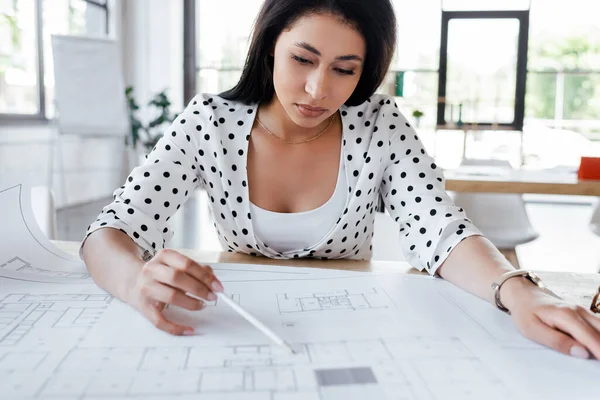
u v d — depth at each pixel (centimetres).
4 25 394
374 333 52
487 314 58
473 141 560
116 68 420
